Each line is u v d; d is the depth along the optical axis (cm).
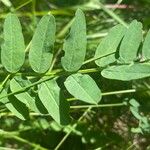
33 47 16
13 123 31
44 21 16
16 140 32
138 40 16
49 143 32
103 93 26
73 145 32
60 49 31
